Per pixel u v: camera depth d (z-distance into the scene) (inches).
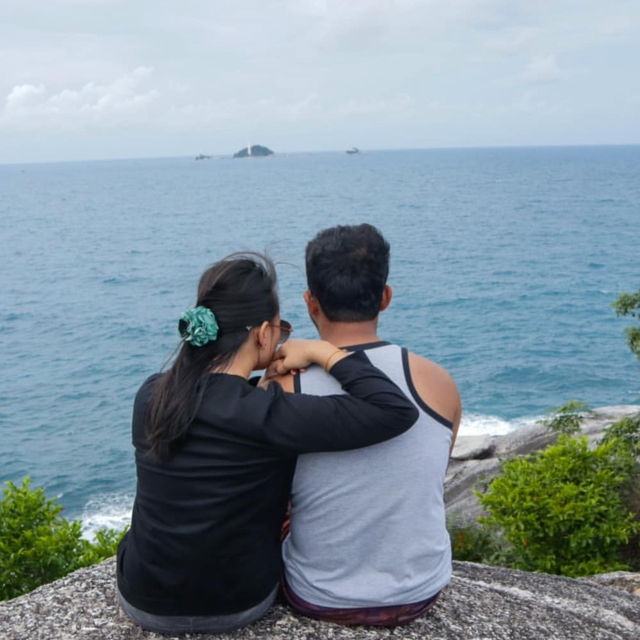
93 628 124.3
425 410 111.3
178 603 110.3
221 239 5561.0
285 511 115.7
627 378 2000.5
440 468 113.7
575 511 405.1
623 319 2674.7
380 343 115.2
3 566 277.9
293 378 111.8
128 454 1550.2
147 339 2603.3
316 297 115.0
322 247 112.8
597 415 1088.8
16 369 2262.6
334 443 104.1
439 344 2409.0
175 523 106.3
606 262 3971.5
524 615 147.9
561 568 413.1
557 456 447.5
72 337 2662.4
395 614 117.1
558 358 2198.6
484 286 3344.0
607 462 442.0
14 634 124.0
